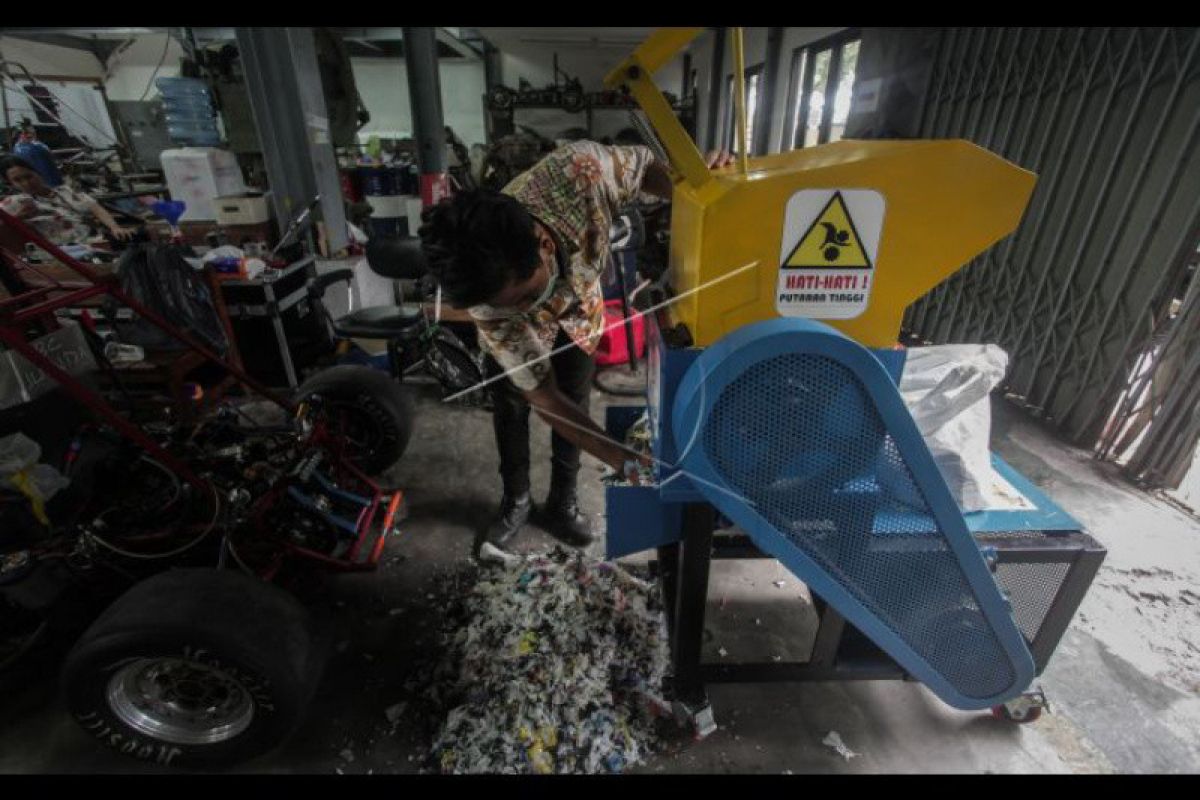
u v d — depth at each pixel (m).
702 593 1.19
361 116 4.43
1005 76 2.92
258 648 1.14
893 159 0.74
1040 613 1.21
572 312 1.33
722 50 7.45
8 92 6.28
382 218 5.70
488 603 1.70
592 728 1.34
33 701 1.45
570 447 1.88
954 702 1.10
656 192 1.39
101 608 1.48
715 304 0.83
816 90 5.52
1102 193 2.44
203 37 5.80
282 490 1.62
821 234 0.78
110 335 2.54
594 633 1.57
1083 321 2.58
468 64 9.94
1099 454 2.46
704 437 0.79
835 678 1.32
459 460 2.51
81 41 7.64
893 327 0.85
